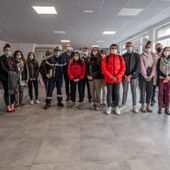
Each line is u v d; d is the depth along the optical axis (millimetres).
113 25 7398
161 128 3195
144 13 5625
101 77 4305
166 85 3945
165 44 6891
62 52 4984
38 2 4668
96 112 4184
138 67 4000
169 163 2152
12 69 4184
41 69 4621
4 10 5371
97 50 4336
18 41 12484
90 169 2035
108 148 2506
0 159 2236
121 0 4461
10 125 3361
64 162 2172
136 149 2479
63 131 3084
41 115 3969
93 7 5027
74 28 7996
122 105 4367
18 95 4699
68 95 5215
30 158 2254
